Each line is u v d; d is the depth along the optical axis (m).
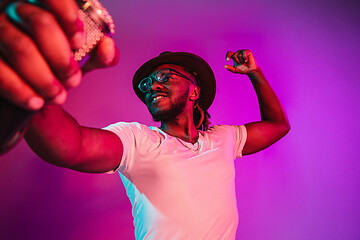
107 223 3.21
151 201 1.20
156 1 4.10
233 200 1.34
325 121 3.64
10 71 0.37
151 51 3.94
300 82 3.84
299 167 3.43
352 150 3.50
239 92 3.73
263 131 1.71
